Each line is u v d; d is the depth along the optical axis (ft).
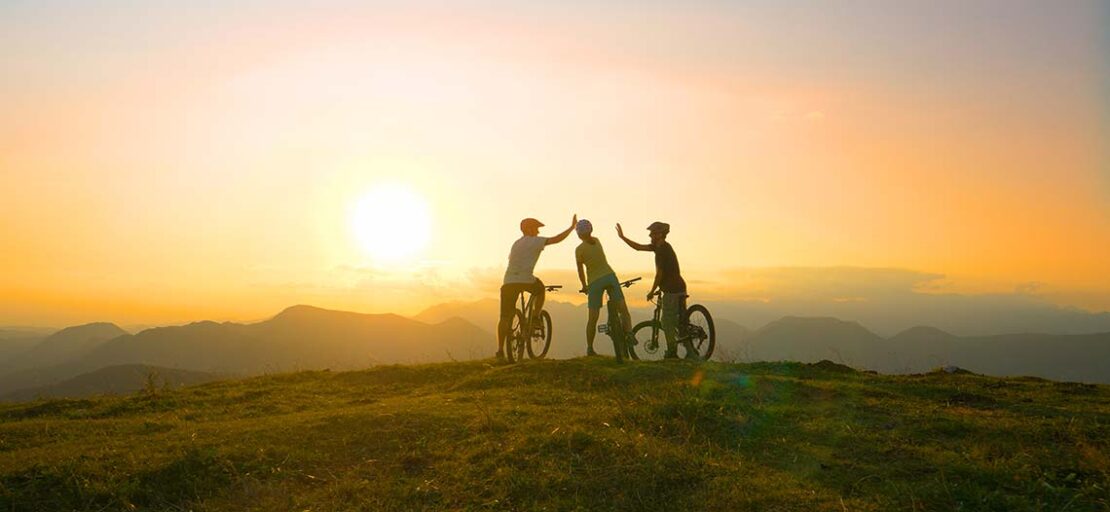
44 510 20.94
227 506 21.04
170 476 22.81
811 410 27.73
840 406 28.43
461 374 41.70
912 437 24.12
